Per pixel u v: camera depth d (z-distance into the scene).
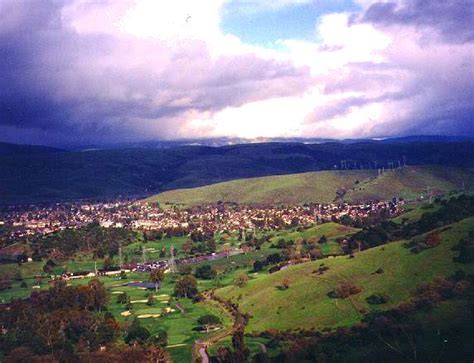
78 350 174.62
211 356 161.75
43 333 180.00
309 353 152.00
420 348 139.75
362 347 149.00
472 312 154.62
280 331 176.25
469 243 195.50
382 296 179.38
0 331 195.12
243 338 172.62
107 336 181.50
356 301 182.88
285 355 151.62
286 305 197.62
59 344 175.38
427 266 190.88
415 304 164.88
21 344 177.50
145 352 166.25
